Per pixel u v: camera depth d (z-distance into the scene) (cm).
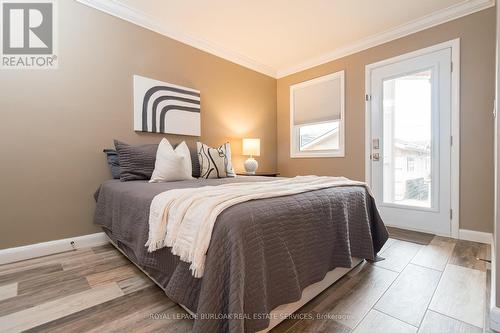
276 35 288
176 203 113
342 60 324
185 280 99
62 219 202
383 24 265
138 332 104
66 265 172
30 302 127
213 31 279
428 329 108
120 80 232
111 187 190
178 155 215
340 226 142
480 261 179
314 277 123
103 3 220
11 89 181
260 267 91
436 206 247
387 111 284
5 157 178
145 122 247
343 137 323
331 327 108
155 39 257
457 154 233
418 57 259
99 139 220
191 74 290
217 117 321
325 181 177
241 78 351
